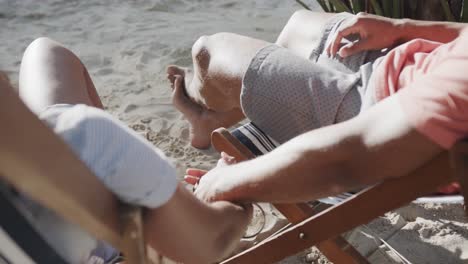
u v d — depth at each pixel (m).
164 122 3.21
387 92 1.83
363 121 1.53
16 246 1.00
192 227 1.37
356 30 2.12
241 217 1.61
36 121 0.96
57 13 4.66
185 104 2.86
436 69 1.50
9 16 4.60
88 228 1.07
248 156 1.97
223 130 2.01
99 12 4.66
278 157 1.65
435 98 1.43
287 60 2.00
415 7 2.93
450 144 1.43
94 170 1.13
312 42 2.30
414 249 2.32
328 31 2.22
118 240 1.15
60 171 0.99
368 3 3.01
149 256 1.34
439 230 2.39
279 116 2.00
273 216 2.49
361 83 1.93
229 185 1.71
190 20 4.56
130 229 1.14
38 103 1.65
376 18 2.12
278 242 1.75
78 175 1.03
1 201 0.96
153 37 4.23
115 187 1.15
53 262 1.05
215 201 1.74
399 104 1.48
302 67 1.98
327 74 1.97
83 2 4.85
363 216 1.62
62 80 1.78
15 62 3.91
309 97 1.94
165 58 3.92
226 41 2.30
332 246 1.84
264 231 2.41
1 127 0.90
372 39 2.10
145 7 4.77
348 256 1.83
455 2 2.89
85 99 1.79
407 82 1.82
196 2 4.92
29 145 0.94
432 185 1.51
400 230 2.41
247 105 2.05
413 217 2.47
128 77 3.70
